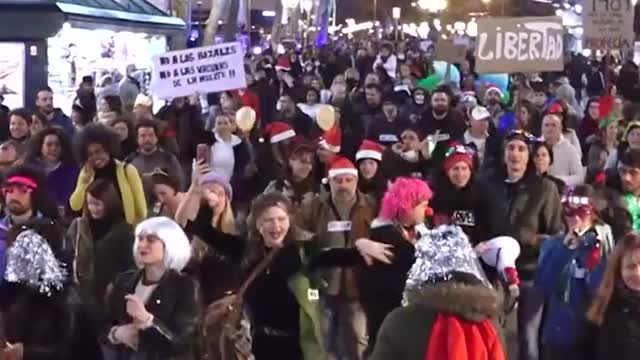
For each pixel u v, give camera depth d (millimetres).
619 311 6230
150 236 5773
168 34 23719
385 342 4523
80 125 14547
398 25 74625
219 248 6707
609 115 13719
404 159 11180
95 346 6074
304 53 44156
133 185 8352
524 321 7852
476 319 4465
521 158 8266
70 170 9812
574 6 60594
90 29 18922
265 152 11492
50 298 5797
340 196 7777
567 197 7414
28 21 17453
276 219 6621
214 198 6957
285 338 6648
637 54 41469
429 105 14453
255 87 20516
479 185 8250
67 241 6945
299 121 15859
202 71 12516
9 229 6602
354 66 32562
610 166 11039
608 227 7355
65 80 19672
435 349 4375
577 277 7090
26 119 11648
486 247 7703
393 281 7113
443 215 8172
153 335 5582
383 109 14750
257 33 76250
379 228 7195
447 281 4516
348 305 7617
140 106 13836
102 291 7012
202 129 13141
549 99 18516
